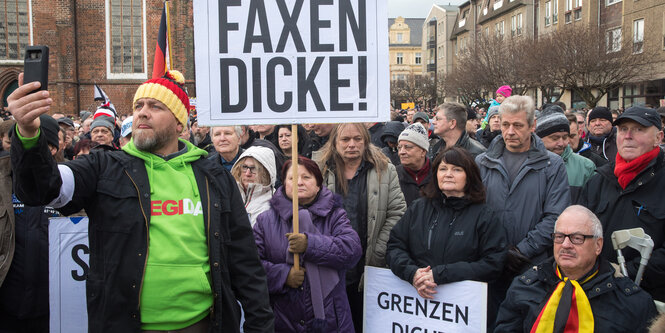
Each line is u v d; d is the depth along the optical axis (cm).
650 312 288
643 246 326
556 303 296
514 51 3002
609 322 286
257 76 318
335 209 364
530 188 387
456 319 346
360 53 322
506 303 324
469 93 3659
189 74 3469
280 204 352
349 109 322
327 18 321
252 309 270
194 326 254
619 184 369
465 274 343
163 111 257
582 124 708
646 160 355
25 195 220
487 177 407
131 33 3516
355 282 411
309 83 320
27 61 211
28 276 359
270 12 318
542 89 2775
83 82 3503
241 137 589
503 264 351
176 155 263
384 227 413
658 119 359
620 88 2939
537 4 4003
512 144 398
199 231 255
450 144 556
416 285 349
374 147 428
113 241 241
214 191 264
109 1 3491
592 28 2478
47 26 3394
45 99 208
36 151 214
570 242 294
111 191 243
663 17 2597
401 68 9756
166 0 281
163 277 242
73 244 359
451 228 360
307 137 637
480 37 3634
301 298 328
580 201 397
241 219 274
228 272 266
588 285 294
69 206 242
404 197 469
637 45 2514
